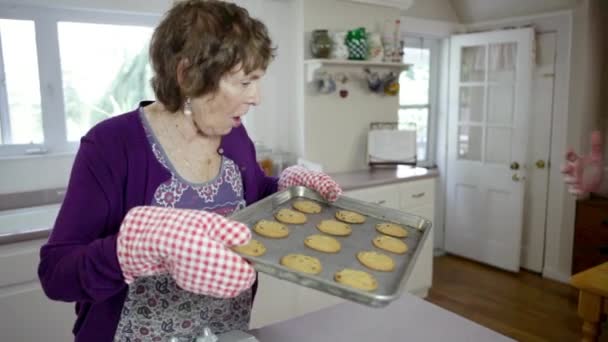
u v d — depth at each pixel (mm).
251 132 2883
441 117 3893
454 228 3896
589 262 3068
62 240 743
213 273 625
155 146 851
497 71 3480
